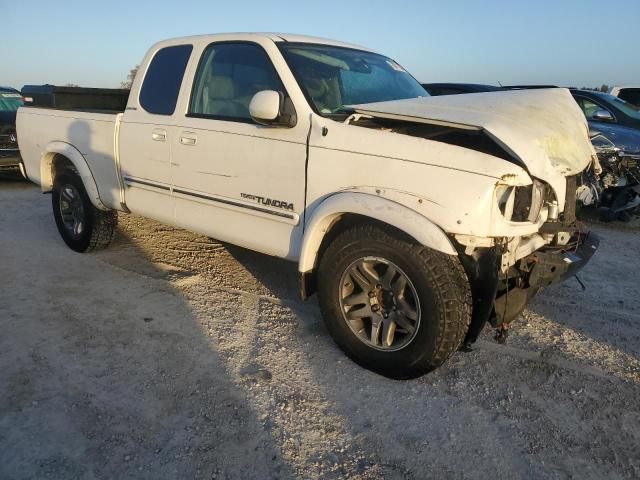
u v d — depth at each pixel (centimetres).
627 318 442
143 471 259
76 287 465
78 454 268
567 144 341
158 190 459
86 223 536
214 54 426
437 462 272
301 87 368
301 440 284
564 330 416
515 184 297
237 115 402
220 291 469
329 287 351
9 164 917
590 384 343
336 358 363
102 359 352
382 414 307
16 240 596
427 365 320
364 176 325
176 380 331
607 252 638
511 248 313
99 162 505
